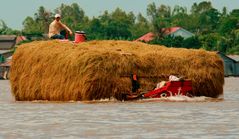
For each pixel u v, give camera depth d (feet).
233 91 287.69
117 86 211.20
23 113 182.91
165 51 221.46
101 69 209.77
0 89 329.52
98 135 142.51
